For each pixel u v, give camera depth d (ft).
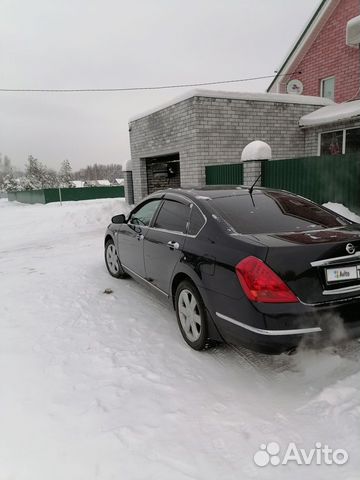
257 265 8.08
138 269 14.62
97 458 6.53
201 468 6.28
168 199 13.26
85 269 20.47
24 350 10.71
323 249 8.18
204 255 9.67
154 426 7.36
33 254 26.61
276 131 35.04
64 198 113.19
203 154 32.35
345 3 40.55
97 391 8.59
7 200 142.51
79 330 12.09
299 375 9.04
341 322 8.13
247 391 8.52
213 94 31.96
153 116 38.63
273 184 27.48
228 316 8.78
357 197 22.89
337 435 6.91
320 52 44.70
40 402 8.20
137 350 10.61
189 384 8.84
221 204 11.10
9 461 6.49
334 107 34.63
